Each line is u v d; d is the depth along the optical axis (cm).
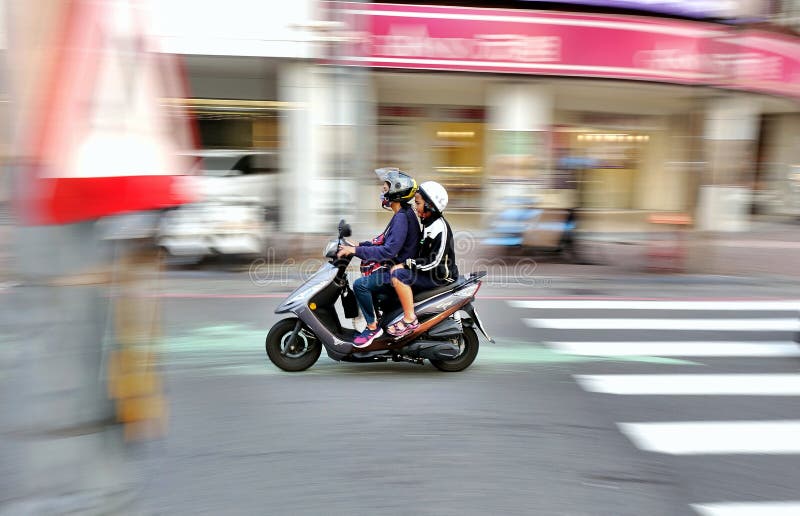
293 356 485
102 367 164
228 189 884
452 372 489
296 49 1040
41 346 155
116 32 148
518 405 424
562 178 1248
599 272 903
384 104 1351
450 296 470
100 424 166
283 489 312
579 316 666
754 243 1180
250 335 574
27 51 139
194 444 357
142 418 177
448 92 1353
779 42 1263
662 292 789
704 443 372
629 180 1481
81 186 144
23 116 140
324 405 418
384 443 363
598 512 297
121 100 151
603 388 459
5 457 330
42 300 153
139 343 174
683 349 555
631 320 652
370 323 473
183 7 1012
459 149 1398
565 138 1437
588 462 346
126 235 162
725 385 468
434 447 360
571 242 960
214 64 1104
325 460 342
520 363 512
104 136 148
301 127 1087
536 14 1126
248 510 294
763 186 1611
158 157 160
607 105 1428
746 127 1288
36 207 143
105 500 169
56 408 158
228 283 789
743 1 1190
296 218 1081
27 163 141
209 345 544
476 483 321
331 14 918
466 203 1420
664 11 1158
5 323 374
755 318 668
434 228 463
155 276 176
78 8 142
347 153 976
